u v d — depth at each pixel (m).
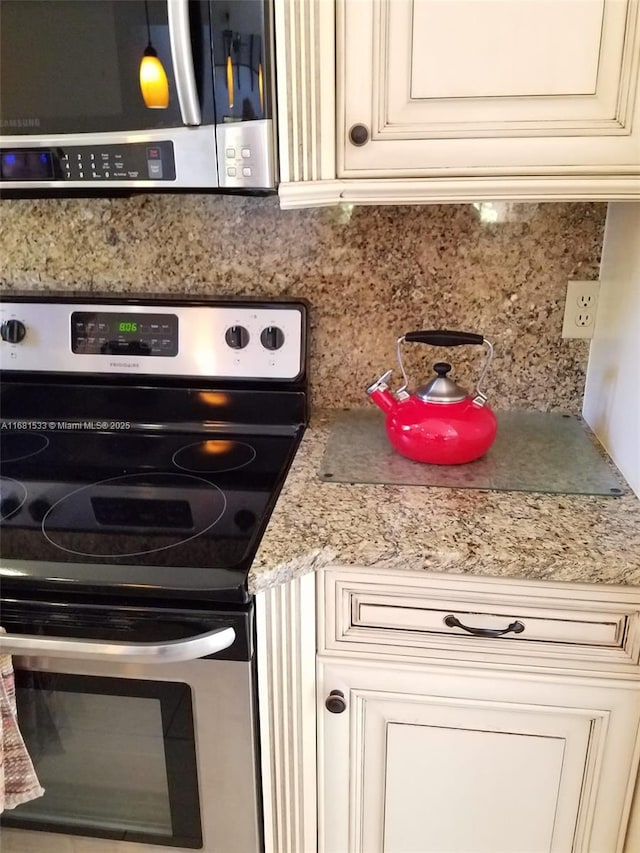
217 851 1.07
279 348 1.35
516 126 1.02
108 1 0.94
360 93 1.03
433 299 1.38
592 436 1.32
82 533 1.03
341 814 1.14
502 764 1.08
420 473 1.17
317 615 1.03
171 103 0.98
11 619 0.94
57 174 1.03
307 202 1.05
